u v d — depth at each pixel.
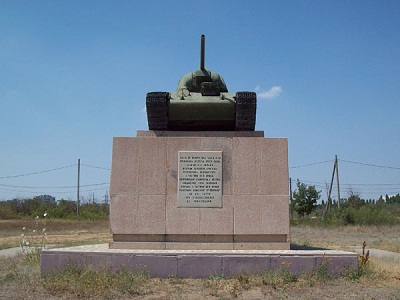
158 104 10.25
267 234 9.59
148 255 8.62
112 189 9.70
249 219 9.60
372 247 18.05
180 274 8.56
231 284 8.01
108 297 7.23
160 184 9.70
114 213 9.63
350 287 7.92
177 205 9.63
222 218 9.60
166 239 9.61
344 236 26.41
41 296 7.29
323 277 8.44
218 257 8.59
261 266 8.60
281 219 9.62
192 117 10.80
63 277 8.08
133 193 9.69
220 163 9.75
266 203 9.66
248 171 9.75
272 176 9.73
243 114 10.41
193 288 7.82
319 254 8.73
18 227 32.50
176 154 9.79
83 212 48.28
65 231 29.55
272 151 9.81
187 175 9.72
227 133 10.36
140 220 9.60
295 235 26.95
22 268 9.95
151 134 10.45
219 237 9.61
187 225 9.57
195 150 9.80
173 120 10.92
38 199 51.12
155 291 7.59
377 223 37.75
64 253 8.68
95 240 20.20
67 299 7.14
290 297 7.25
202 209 9.62
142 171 9.75
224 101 10.59
